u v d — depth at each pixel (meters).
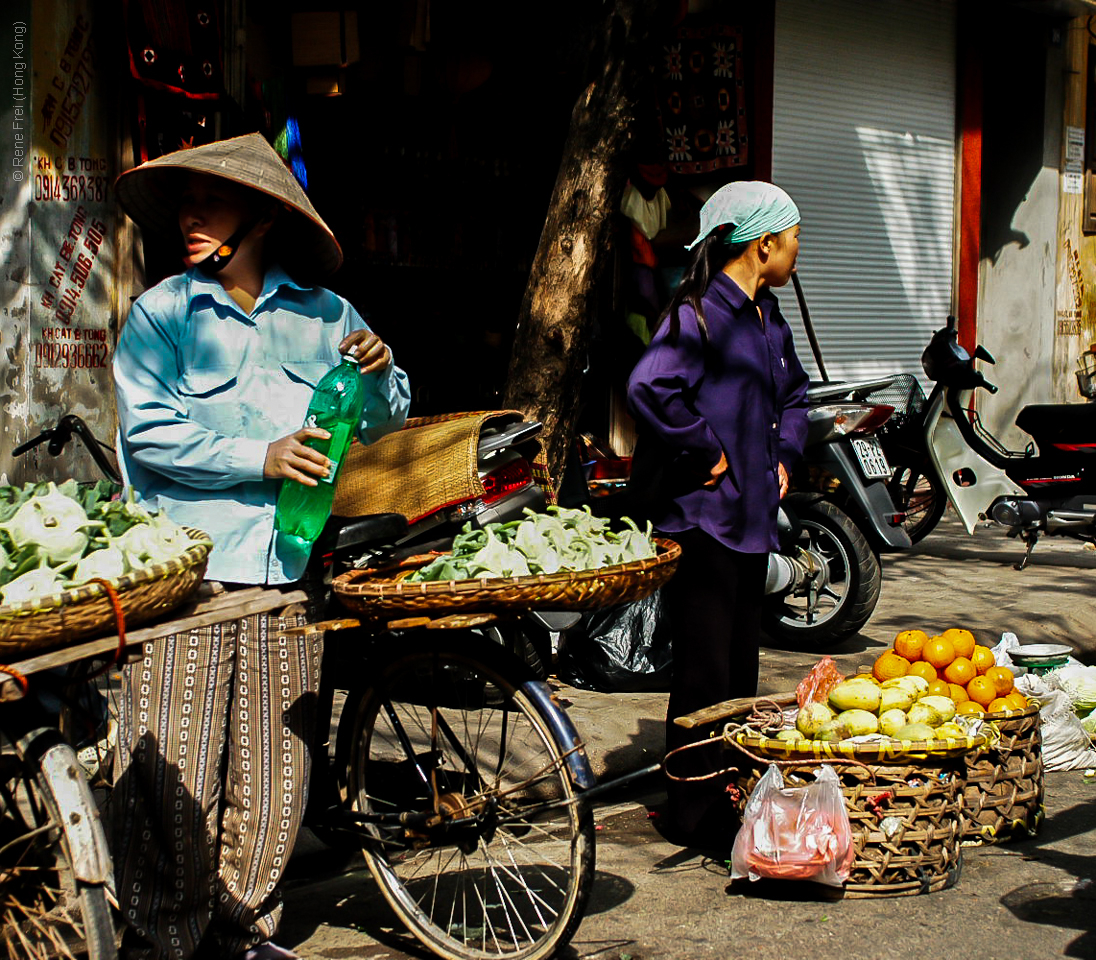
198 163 2.88
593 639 5.40
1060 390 12.53
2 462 5.57
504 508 4.71
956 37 11.18
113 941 2.36
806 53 9.77
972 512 7.58
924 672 3.99
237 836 3.01
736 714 3.78
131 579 2.36
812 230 10.05
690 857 3.83
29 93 5.54
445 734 3.23
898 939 3.19
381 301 8.17
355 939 3.30
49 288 5.71
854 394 6.45
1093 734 4.88
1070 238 12.44
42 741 2.42
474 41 7.78
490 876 3.64
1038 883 3.56
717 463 3.72
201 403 2.99
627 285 8.77
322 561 3.24
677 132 8.79
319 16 6.70
